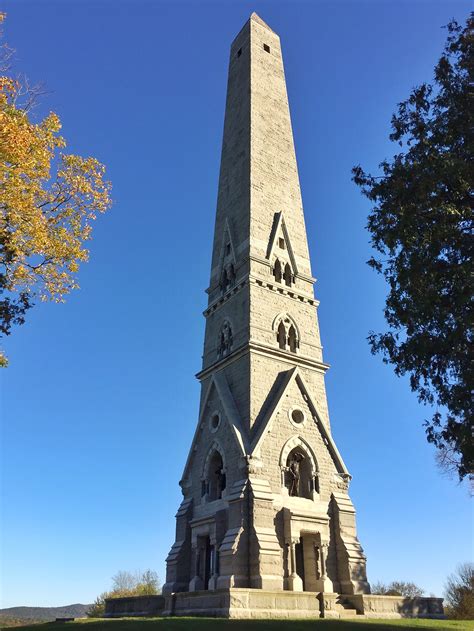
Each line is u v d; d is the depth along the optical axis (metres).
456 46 31.17
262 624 27.16
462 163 26.98
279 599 32.94
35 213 26.86
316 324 50.75
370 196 31.67
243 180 54.28
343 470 43.94
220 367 48.03
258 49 63.09
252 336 45.31
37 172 27.58
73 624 29.19
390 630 28.20
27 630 28.41
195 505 44.38
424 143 29.78
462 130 28.88
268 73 62.31
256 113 57.81
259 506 37.69
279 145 58.12
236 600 31.23
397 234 29.00
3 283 27.34
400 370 29.78
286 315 48.75
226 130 61.38
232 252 52.09
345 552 40.00
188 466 46.78
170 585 41.50
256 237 50.47
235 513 37.75
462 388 27.08
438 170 27.69
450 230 27.42
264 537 36.50
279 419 42.56
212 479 43.84
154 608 39.78
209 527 41.16
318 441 44.19
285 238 52.34
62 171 29.34
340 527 41.06
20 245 27.00
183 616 34.31
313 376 47.56
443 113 30.12
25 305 29.08
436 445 28.92
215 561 38.84
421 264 27.95
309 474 42.50
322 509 41.44
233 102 61.97
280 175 56.12
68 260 29.39
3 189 25.86
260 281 48.19
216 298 52.09
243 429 42.00
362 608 36.94
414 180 29.02
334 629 27.28
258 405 42.97
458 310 26.56
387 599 38.47
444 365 27.89
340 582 39.41
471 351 26.83
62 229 29.12
